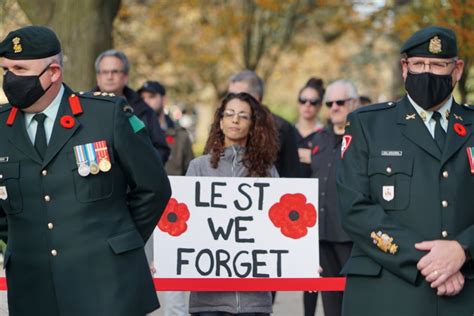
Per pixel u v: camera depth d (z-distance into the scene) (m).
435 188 8.99
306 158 16.77
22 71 8.70
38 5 22.50
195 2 41.53
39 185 8.81
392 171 9.08
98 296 8.71
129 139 8.96
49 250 8.80
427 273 8.68
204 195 11.74
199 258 11.68
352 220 9.12
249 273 11.72
